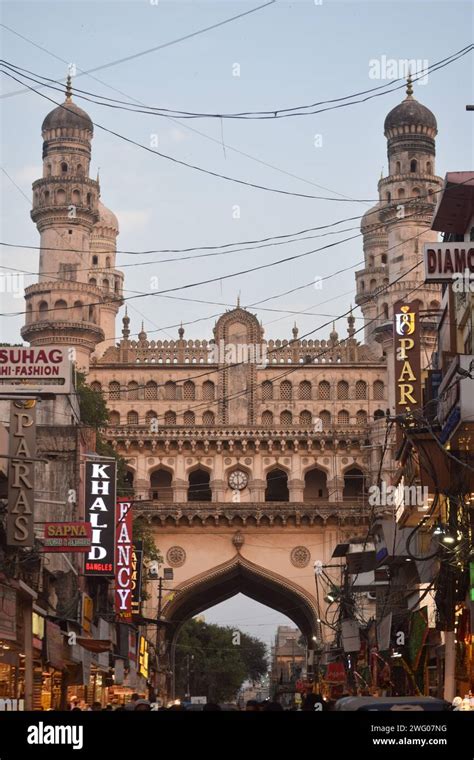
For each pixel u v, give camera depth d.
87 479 33.41
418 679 29.56
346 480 61.31
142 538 52.25
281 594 59.72
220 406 59.44
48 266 60.50
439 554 20.70
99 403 51.59
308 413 59.56
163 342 60.31
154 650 54.47
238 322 60.41
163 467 57.81
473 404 17.95
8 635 19.17
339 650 46.62
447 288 25.95
